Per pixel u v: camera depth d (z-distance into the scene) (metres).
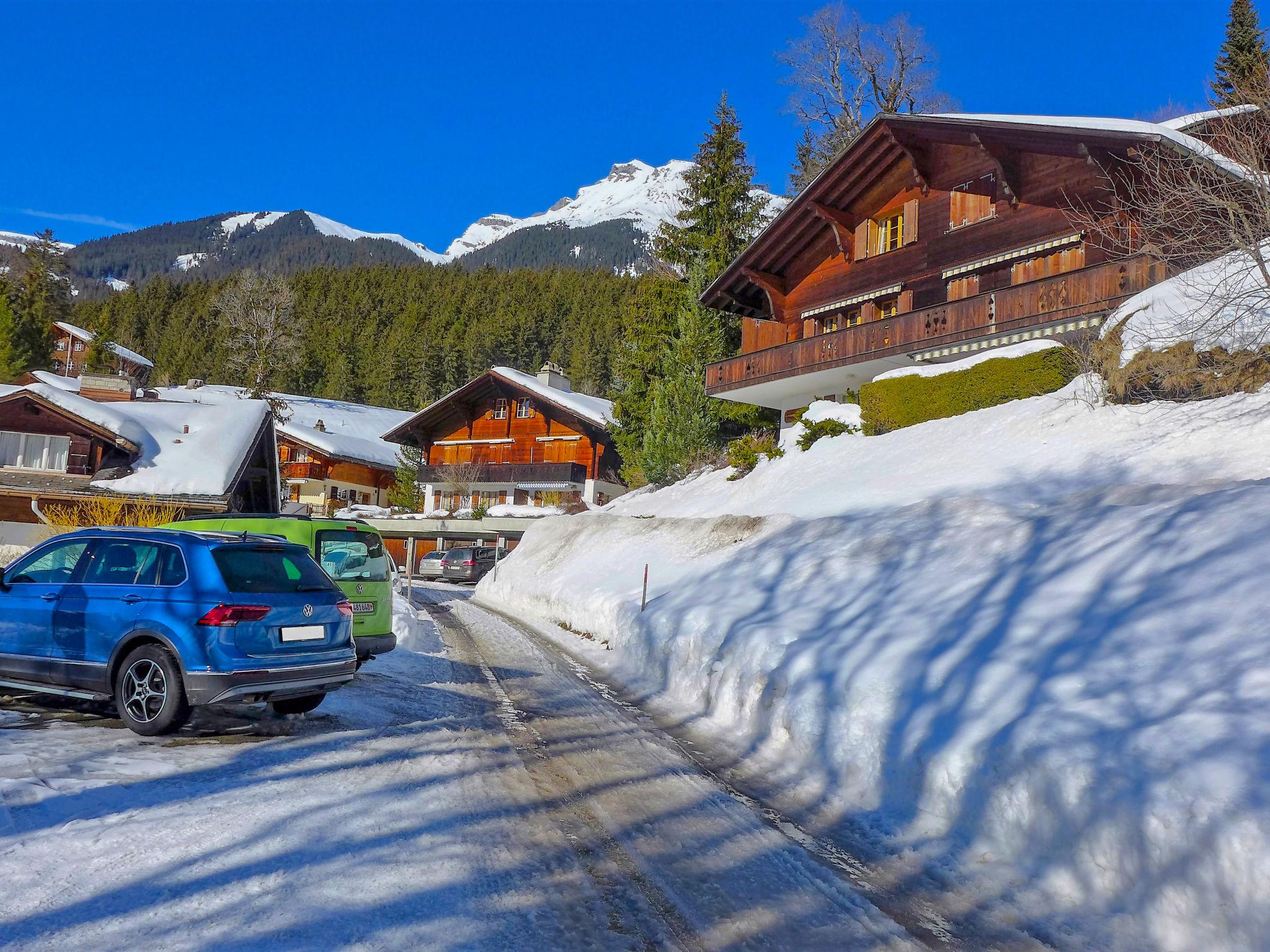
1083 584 7.70
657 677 11.41
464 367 103.19
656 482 32.44
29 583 7.29
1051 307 19.38
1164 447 13.02
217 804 5.00
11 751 5.86
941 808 5.70
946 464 16.42
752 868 4.75
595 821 5.34
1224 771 4.32
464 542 41.75
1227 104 16.38
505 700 9.28
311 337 109.81
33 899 3.62
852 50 42.22
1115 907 4.29
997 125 20.84
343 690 8.98
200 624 6.44
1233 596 6.23
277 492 31.42
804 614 10.12
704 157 40.00
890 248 26.36
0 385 33.03
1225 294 13.52
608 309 118.75
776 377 27.39
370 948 3.38
